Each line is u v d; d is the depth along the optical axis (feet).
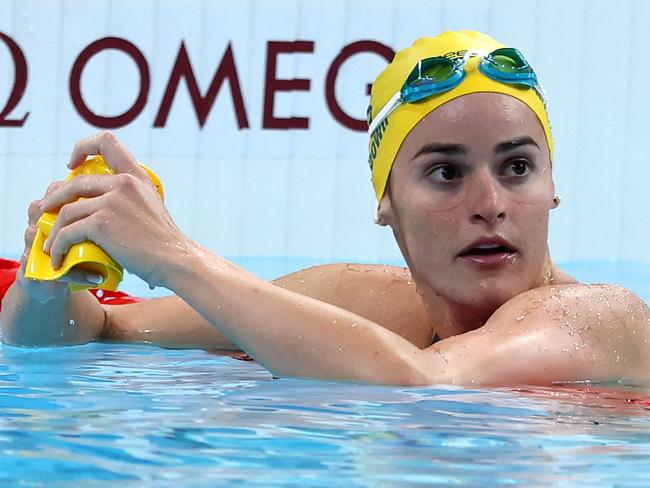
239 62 62.23
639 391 19.24
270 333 18.52
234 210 61.77
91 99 63.00
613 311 21.27
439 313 22.39
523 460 13.33
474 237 20.43
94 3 63.16
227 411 16.29
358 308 25.63
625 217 59.72
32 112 63.16
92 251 19.38
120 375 20.84
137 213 19.27
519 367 19.33
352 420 15.67
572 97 60.29
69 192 19.95
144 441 14.02
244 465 12.78
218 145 62.03
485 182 20.43
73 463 12.71
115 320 27.96
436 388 18.35
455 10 61.16
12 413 15.94
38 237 20.67
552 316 20.42
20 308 24.77
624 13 60.13
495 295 20.79
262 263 56.75
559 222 59.98
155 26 62.80
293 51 61.87
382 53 61.41
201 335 26.86
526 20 60.64
